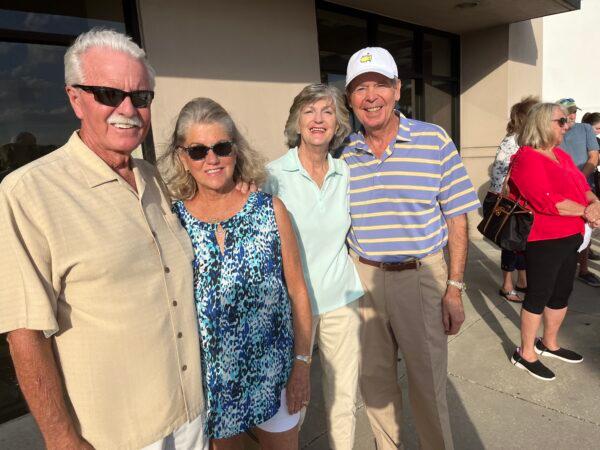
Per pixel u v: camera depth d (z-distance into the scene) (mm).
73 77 1115
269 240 1438
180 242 1314
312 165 1879
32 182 1014
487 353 3121
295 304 1550
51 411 1036
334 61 4516
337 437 1951
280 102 3498
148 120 1223
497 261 5312
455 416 2453
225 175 1400
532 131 2646
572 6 5113
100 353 1098
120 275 1097
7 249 979
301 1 3580
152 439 1190
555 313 2908
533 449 2170
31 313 982
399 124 1862
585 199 2688
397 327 1938
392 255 1892
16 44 2412
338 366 1921
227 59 3131
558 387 2666
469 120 6453
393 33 5281
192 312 1304
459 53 6371
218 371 1382
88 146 1176
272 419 1552
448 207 1886
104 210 1112
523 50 6258
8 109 2422
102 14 2658
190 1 2900
